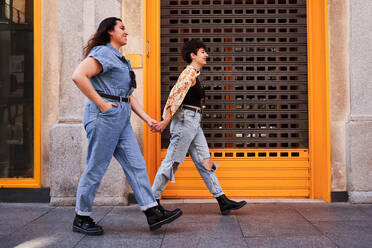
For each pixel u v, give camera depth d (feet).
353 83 12.32
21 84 12.88
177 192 13.07
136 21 12.45
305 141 13.10
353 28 12.36
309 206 11.75
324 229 9.11
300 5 13.10
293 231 8.95
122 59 8.88
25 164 12.82
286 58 13.10
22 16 12.91
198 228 9.29
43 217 10.54
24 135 12.85
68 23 12.29
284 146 13.15
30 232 8.98
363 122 12.20
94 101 8.05
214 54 13.15
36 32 12.63
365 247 7.72
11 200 12.56
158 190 10.33
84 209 8.87
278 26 13.10
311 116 12.98
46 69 12.69
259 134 13.10
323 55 12.64
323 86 12.64
